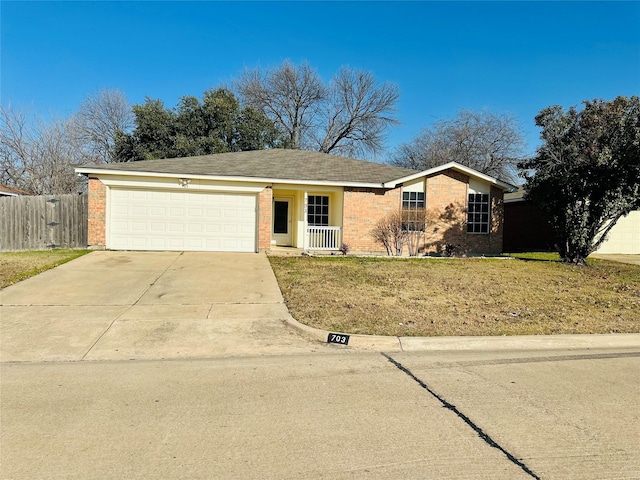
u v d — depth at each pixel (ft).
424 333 20.74
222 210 47.88
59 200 47.03
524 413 12.76
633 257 56.44
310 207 55.83
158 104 97.45
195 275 33.27
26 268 33.58
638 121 40.19
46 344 18.75
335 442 10.90
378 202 53.06
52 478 9.18
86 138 104.17
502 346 19.89
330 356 18.17
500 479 9.36
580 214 45.16
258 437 11.10
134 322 21.68
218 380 15.24
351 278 33.53
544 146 46.62
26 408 12.71
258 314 23.49
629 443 11.05
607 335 21.04
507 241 76.07
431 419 12.28
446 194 54.60
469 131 114.01
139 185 46.06
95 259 39.22
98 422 11.85
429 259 47.60
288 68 123.75
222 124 97.35
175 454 10.23
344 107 127.65
